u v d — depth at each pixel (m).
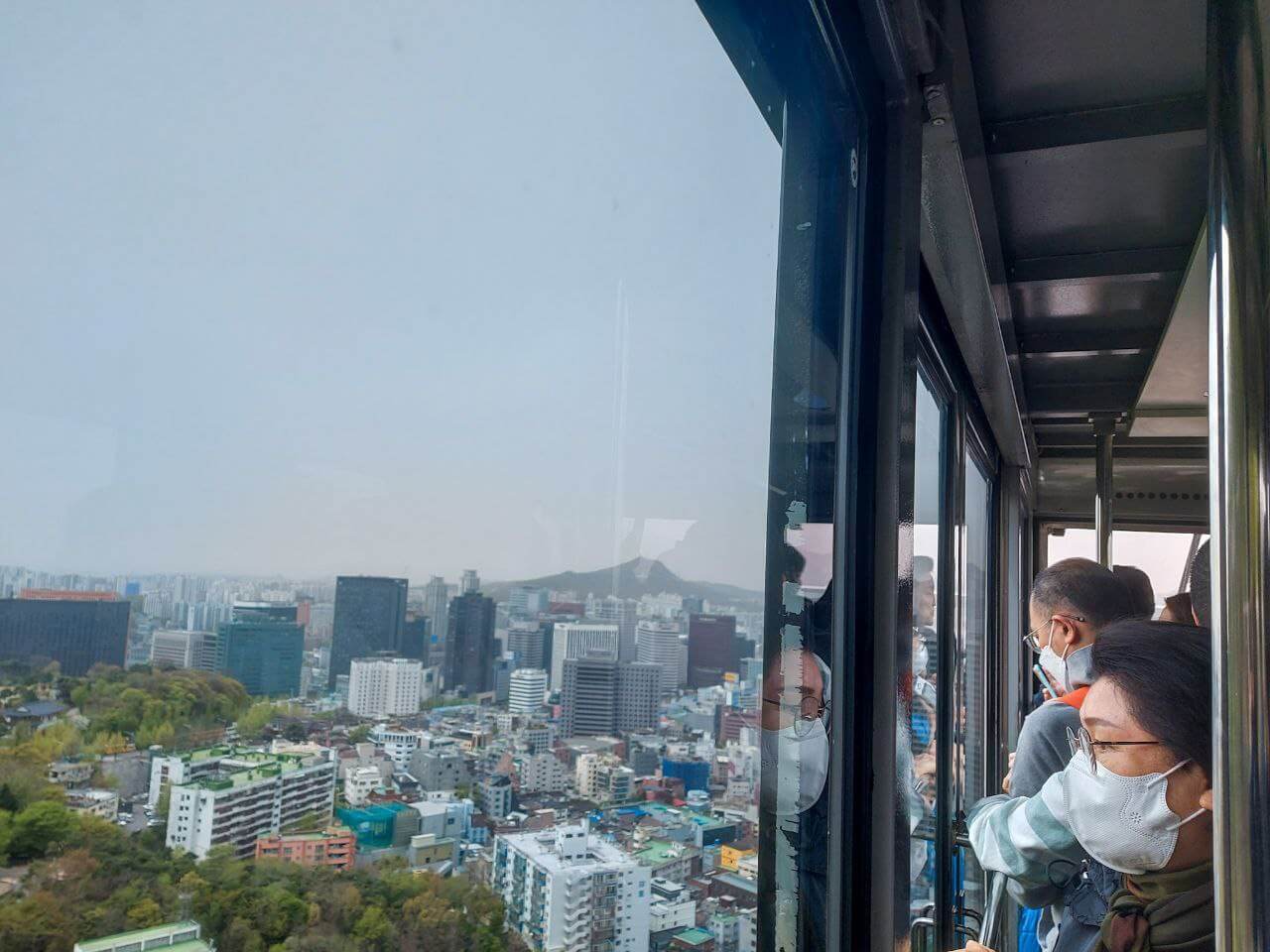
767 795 0.95
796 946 1.03
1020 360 3.32
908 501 1.20
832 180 1.13
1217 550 0.71
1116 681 1.25
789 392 1.04
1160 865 1.24
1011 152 1.89
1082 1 1.51
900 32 1.15
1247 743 0.68
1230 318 0.71
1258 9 0.73
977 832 1.66
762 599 0.94
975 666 3.42
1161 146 1.86
